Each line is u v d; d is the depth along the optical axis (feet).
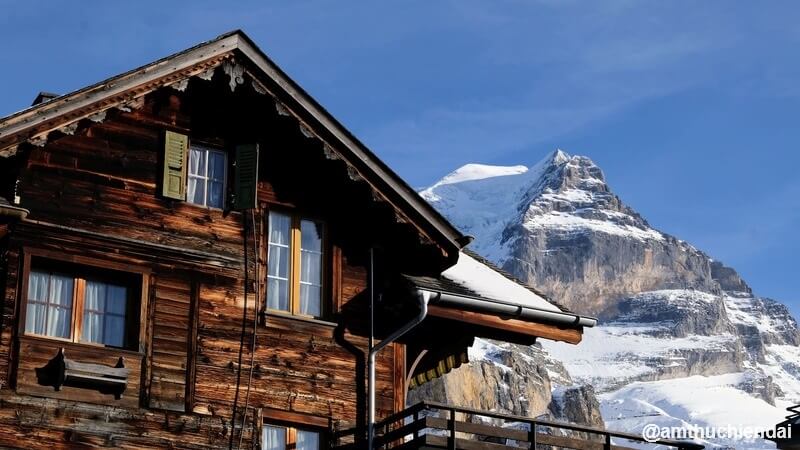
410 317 88.48
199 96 85.92
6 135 77.05
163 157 83.56
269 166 87.45
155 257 81.66
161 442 78.69
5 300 76.48
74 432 76.23
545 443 82.33
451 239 88.07
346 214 89.35
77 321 78.95
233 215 85.30
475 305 86.28
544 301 91.56
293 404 83.56
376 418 86.17
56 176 80.07
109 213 81.15
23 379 75.66
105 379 77.51
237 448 80.84
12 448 74.28
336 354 86.02
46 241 78.64
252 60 84.58
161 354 80.18
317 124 86.43
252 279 84.48
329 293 87.30
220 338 82.38
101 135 82.12
